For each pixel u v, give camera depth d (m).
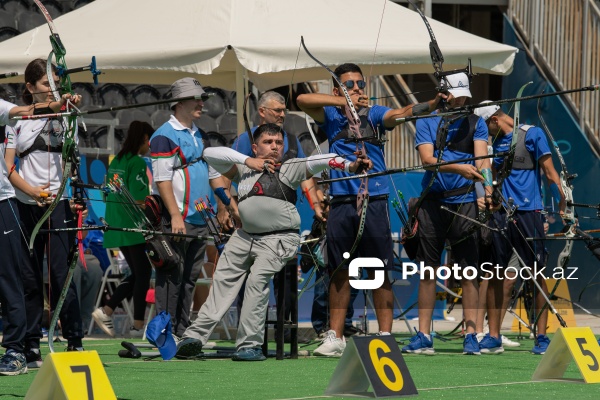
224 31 15.22
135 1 16.62
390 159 23.16
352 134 12.48
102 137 22.70
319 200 14.39
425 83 28.06
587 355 10.44
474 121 13.28
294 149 13.27
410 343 13.68
